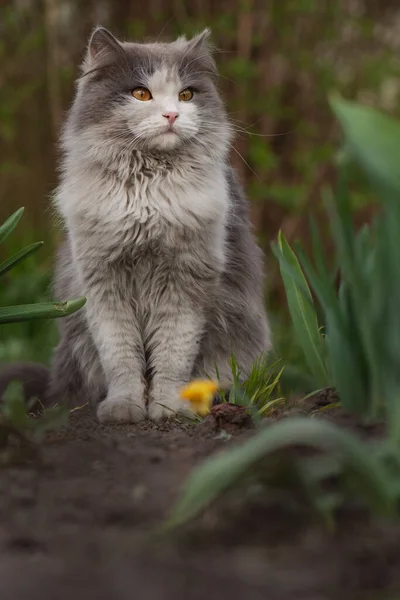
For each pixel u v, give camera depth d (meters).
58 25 13.01
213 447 4.31
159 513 3.30
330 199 4.91
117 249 6.55
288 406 5.60
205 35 7.23
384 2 13.17
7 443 4.07
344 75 13.02
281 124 13.30
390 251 3.77
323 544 2.94
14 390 4.38
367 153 3.26
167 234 6.52
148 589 2.65
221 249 6.75
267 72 12.84
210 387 5.23
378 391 4.09
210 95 7.00
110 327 6.69
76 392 7.36
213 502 3.17
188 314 6.71
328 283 4.70
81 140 6.72
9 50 13.22
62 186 6.91
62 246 7.72
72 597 2.60
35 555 2.92
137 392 6.61
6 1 13.11
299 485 3.21
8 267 5.83
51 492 3.56
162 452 4.20
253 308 7.26
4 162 13.36
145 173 6.59
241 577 2.72
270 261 12.90
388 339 3.88
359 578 2.70
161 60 6.83
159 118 6.52
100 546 2.97
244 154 12.84
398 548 2.89
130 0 13.20
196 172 6.71
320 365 5.68
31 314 5.59
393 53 12.88
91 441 4.48
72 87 12.82
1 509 3.38
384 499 3.03
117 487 3.62
